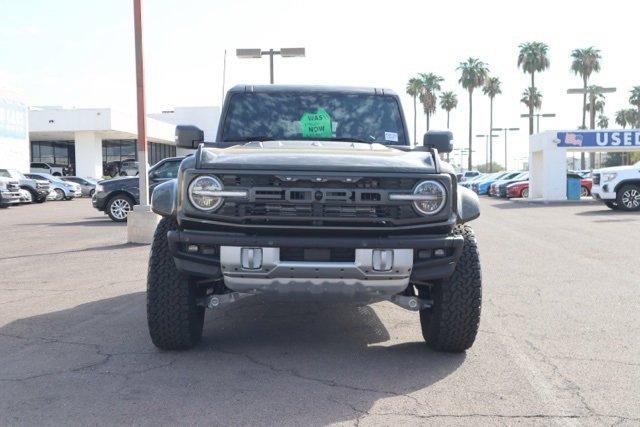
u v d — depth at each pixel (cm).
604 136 3212
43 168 4803
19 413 389
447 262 463
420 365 486
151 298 486
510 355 513
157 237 498
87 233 1540
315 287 453
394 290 460
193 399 412
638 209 2305
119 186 1886
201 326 532
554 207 2662
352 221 446
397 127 625
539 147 3312
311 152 494
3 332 580
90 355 506
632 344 546
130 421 377
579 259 1064
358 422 377
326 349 527
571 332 586
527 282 845
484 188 4441
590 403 410
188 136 607
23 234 1524
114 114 4659
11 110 3791
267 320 627
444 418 384
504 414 391
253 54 2469
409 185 453
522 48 6694
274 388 433
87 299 730
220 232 455
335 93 635
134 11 1239
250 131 618
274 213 446
